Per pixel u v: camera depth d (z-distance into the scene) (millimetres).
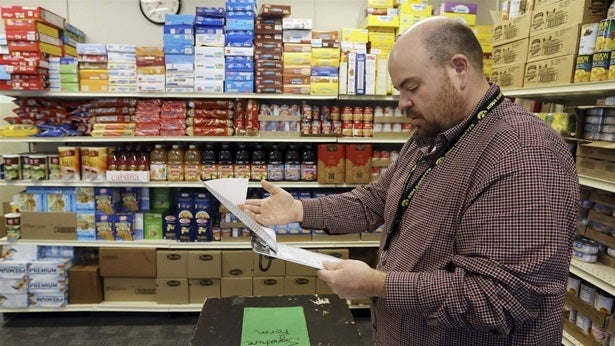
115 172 2953
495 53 2506
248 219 1106
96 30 3352
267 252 1059
